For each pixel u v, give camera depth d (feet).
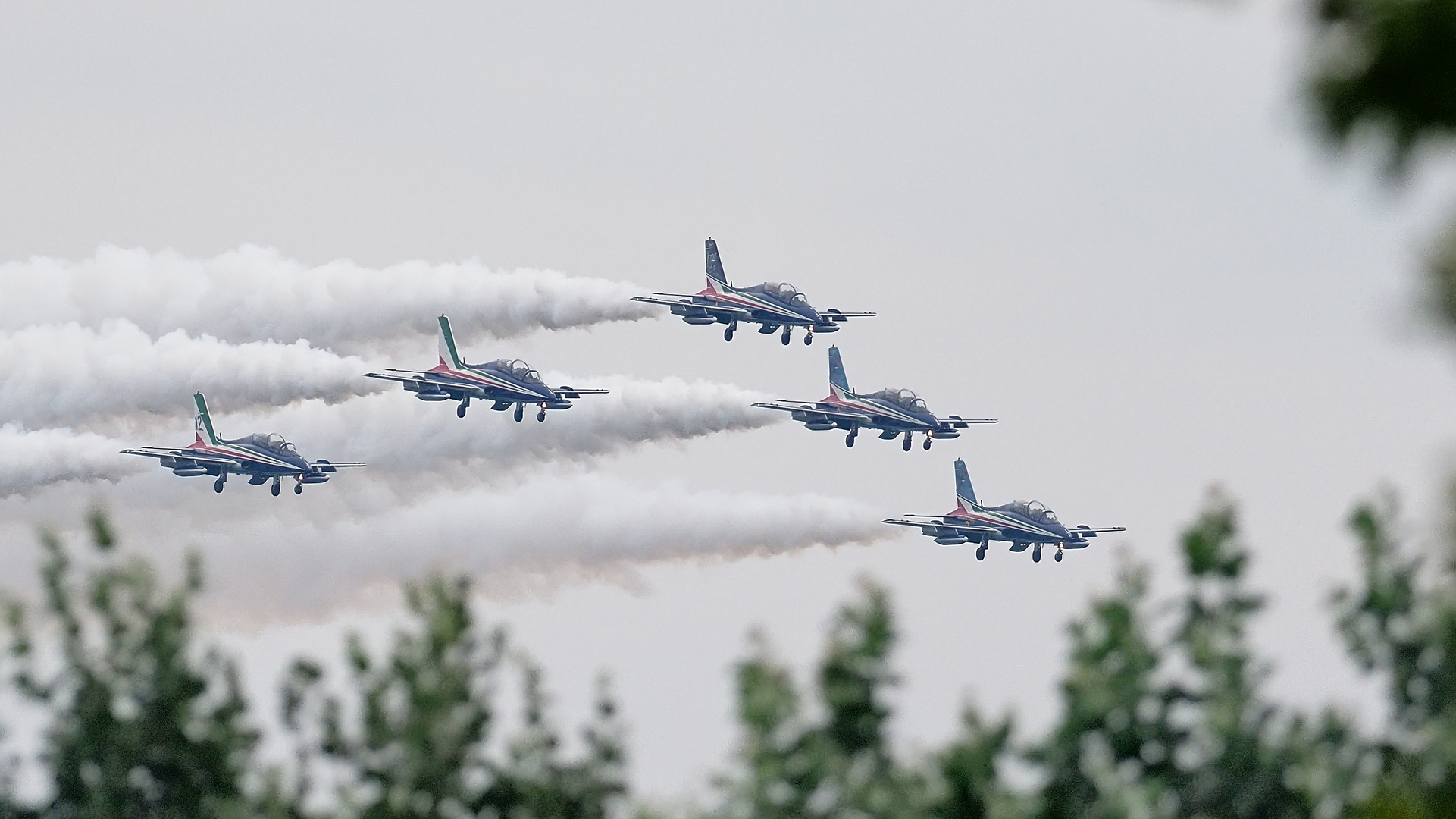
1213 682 246.27
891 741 250.57
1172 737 247.91
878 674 250.78
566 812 270.05
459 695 271.90
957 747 245.24
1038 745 248.52
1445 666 241.76
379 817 265.95
